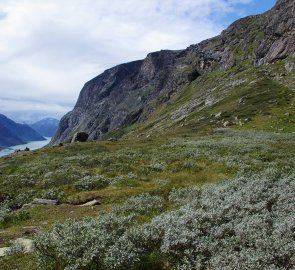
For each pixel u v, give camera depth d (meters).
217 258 11.53
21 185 33.97
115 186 29.52
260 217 14.52
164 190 24.98
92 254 12.32
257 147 44.53
